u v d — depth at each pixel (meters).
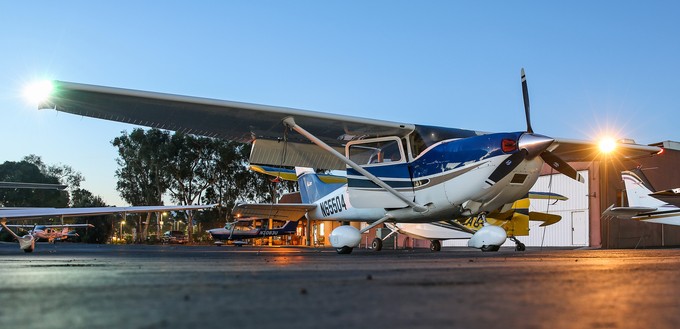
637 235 24.89
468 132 11.43
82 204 63.31
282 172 18.92
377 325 1.63
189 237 46.28
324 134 11.94
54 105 9.41
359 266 4.93
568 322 1.74
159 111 10.21
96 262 6.16
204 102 9.80
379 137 11.67
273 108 10.35
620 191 24.39
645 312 2.00
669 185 26.84
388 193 11.29
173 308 1.97
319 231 40.94
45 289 2.66
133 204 47.69
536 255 9.09
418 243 31.22
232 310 1.93
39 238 47.38
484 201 10.31
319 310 1.93
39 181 63.22
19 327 1.57
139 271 4.12
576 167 25.33
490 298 2.29
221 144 46.22
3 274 3.84
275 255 9.62
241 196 47.16
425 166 10.82
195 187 46.94
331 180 18.19
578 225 24.95
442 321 1.71
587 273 3.81
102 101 9.52
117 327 1.57
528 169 10.02
